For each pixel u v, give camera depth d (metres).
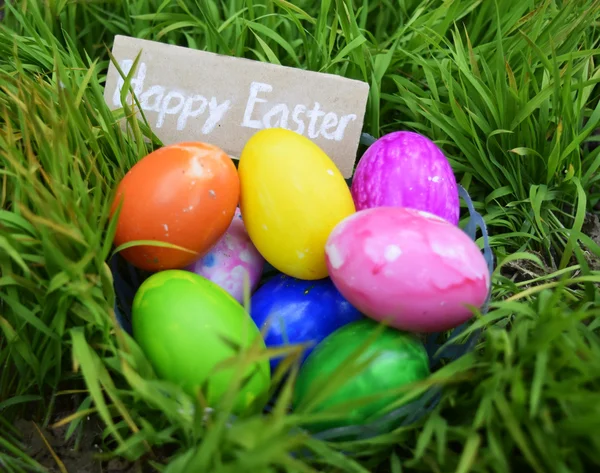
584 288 0.35
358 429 0.30
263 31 0.41
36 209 0.32
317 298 0.34
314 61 0.42
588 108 0.43
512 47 0.42
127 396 0.31
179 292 0.31
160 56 0.39
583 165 0.41
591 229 0.41
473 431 0.28
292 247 0.33
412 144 0.35
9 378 0.34
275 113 0.39
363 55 0.41
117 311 0.33
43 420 0.34
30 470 0.32
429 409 0.31
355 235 0.31
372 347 0.31
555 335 0.29
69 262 0.30
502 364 0.30
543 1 0.43
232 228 0.36
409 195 0.35
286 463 0.26
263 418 0.28
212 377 0.30
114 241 0.34
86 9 0.44
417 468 0.30
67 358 0.34
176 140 0.39
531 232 0.40
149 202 0.32
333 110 0.38
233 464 0.27
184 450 0.31
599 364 0.28
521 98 0.39
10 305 0.31
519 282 0.36
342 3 0.40
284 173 0.33
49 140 0.33
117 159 0.36
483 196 0.42
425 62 0.40
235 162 0.39
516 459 0.29
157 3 0.45
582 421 0.27
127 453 0.30
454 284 0.31
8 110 0.35
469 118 0.40
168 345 0.30
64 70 0.37
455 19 0.43
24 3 0.42
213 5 0.44
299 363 0.34
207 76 0.39
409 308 0.31
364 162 0.36
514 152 0.40
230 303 0.32
